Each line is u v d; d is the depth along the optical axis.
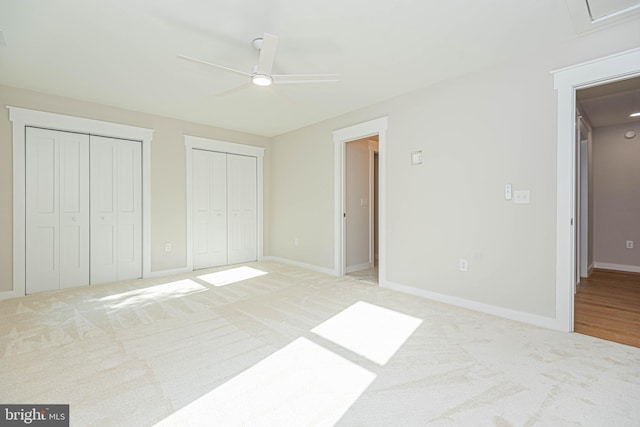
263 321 2.68
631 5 2.01
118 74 3.06
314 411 1.52
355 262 4.92
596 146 4.95
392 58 2.73
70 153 3.79
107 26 2.26
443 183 3.22
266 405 1.57
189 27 2.27
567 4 2.00
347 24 2.23
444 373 1.86
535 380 1.78
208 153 4.98
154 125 4.38
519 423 1.43
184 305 3.11
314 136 4.83
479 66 2.88
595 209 4.96
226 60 2.78
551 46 2.52
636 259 4.65
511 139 2.74
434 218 3.30
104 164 4.03
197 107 4.05
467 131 3.03
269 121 4.70
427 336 2.38
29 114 3.47
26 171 3.51
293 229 5.27
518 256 2.71
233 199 5.30
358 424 1.43
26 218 3.52
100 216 4.00
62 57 2.72
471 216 3.01
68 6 2.02
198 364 1.96
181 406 1.56
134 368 1.91
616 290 3.67
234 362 1.99
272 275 4.49
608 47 2.28
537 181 2.60
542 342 2.27
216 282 4.06
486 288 2.91
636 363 1.97
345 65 2.87
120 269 4.15
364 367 1.93
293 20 2.18
